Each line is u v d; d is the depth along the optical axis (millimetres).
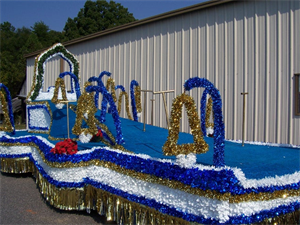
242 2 7656
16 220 4828
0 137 7512
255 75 7473
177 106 3404
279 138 7109
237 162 4016
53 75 15523
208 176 3070
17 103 22953
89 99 5453
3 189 6582
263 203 3164
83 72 12930
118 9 34531
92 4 33188
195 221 3145
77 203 4820
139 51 10305
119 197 4191
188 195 3227
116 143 5109
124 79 10930
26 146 7172
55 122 7109
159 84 9641
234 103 7820
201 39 8484
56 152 4848
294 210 3441
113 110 5117
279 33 7105
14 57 40750
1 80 29766
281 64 7094
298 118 6844
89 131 5445
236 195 2986
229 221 2998
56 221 4758
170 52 9281
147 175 3705
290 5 6941
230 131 7891
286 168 3768
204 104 6055
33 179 7422
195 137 3373
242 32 7668
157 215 3574
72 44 13383
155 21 9703
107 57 11672
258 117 7426
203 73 8445
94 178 4621
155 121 9781
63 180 4789
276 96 7168
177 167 3412
